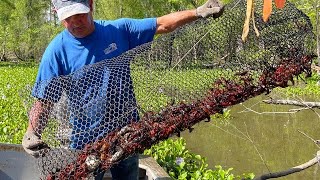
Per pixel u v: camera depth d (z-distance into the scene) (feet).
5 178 15.88
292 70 8.85
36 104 9.72
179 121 8.59
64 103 9.53
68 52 10.77
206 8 9.52
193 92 8.88
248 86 8.70
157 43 9.47
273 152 37.06
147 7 117.80
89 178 9.08
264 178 12.31
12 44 155.22
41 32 153.28
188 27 9.41
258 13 9.04
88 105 9.36
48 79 10.07
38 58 159.74
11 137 26.32
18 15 152.46
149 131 8.59
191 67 9.11
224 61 9.04
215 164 33.83
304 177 30.37
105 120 9.30
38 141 9.66
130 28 11.25
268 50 8.93
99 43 10.80
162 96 9.07
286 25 9.16
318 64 11.54
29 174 15.40
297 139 41.16
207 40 9.16
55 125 9.50
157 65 9.32
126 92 9.30
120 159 8.82
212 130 42.91
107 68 9.48
